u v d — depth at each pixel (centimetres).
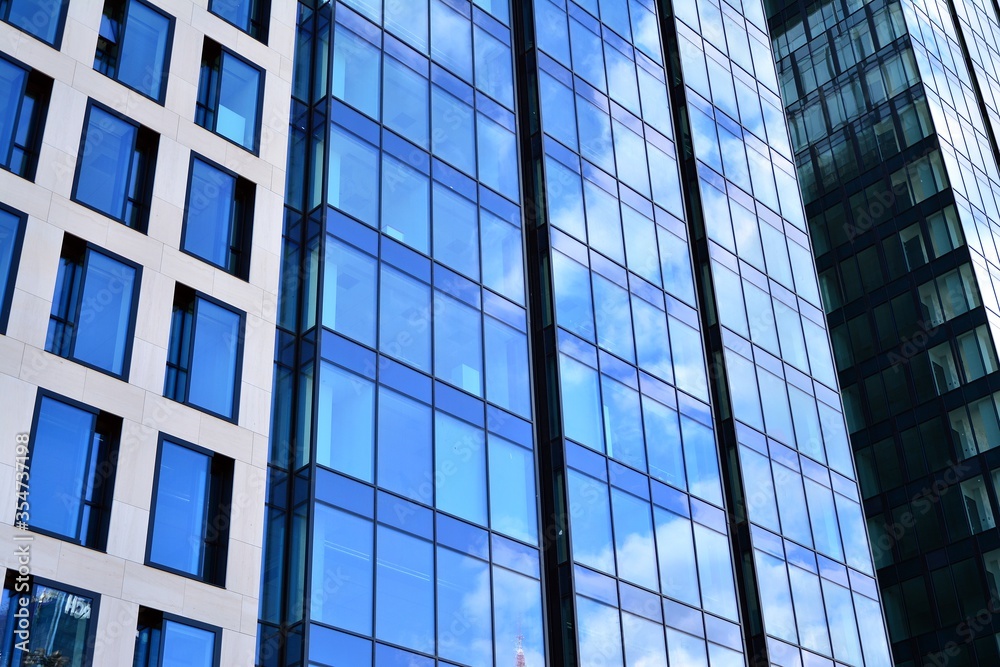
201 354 2973
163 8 3356
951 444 6494
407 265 3678
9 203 2736
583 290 4275
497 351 3853
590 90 4894
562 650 3506
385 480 3250
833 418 5222
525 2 4850
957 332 6694
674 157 5200
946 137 7300
